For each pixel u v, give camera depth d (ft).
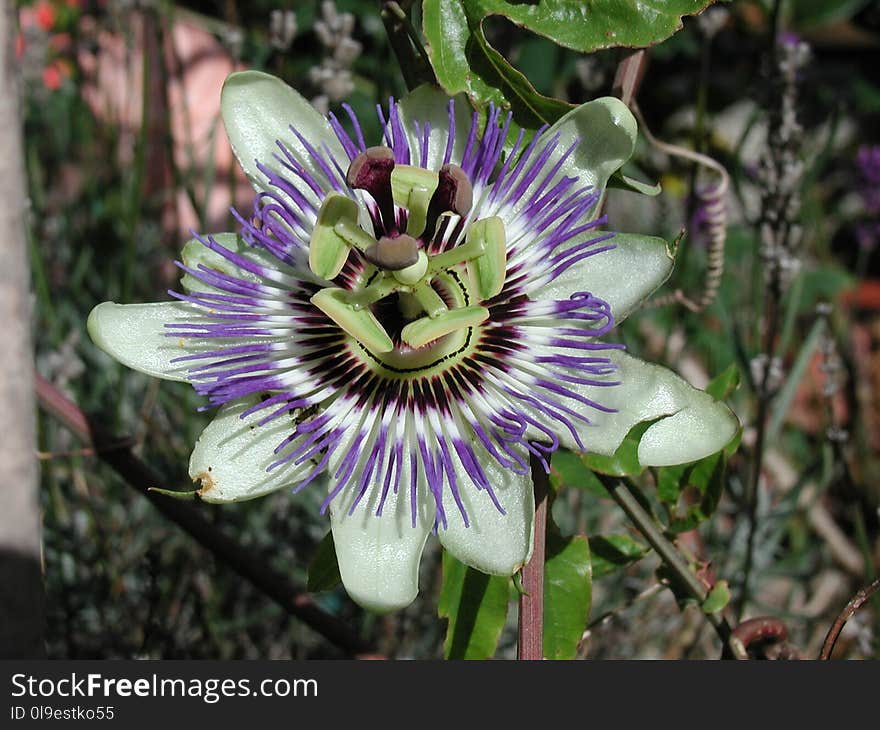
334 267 0.77
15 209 0.62
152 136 1.53
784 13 1.77
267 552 1.17
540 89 1.45
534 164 0.77
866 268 1.93
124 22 1.40
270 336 0.78
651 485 1.13
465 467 0.76
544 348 0.78
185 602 1.17
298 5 1.58
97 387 1.24
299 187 0.79
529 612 0.78
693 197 1.17
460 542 0.75
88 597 1.13
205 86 1.61
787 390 1.17
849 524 1.46
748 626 0.89
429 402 0.78
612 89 0.83
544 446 0.77
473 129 0.77
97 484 1.20
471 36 0.77
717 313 1.40
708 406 0.76
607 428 0.76
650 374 0.76
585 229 0.77
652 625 1.22
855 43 1.91
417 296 0.79
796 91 1.12
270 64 1.53
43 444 1.07
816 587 1.32
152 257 1.41
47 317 1.20
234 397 0.76
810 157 1.28
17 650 0.62
